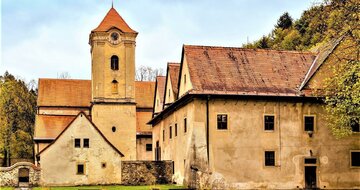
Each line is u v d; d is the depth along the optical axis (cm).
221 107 4672
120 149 7212
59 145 5556
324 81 4506
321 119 4869
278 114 4781
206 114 4634
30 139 9350
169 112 5747
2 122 9156
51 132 7094
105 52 7306
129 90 7319
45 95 8150
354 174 4866
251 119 4722
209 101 4653
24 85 10619
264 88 4806
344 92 4056
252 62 5059
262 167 4688
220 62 4972
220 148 4625
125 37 7356
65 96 8200
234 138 4666
